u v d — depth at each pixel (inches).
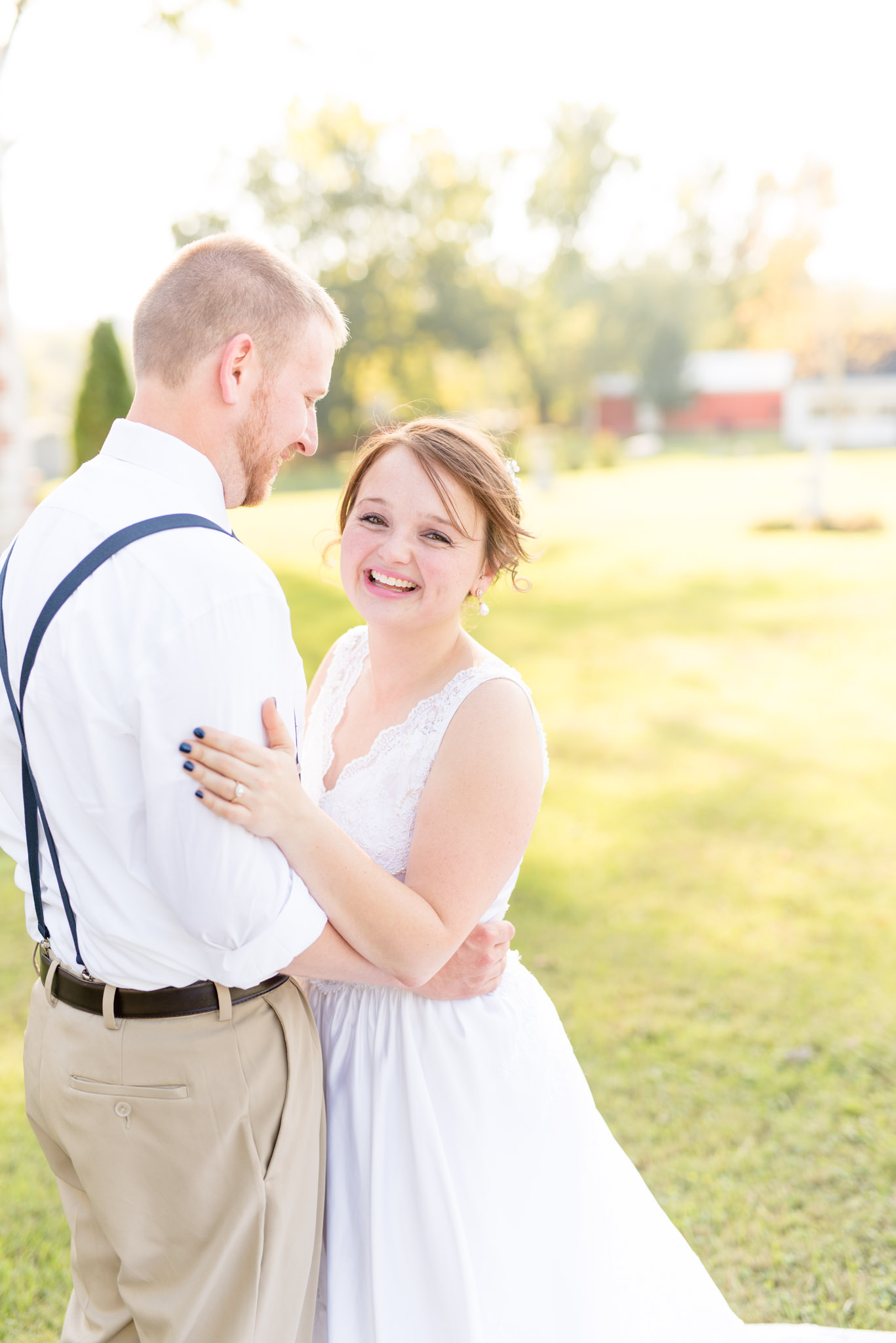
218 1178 59.1
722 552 590.6
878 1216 106.9
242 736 53.9
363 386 1727.4
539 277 1925.4
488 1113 68.9
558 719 299.7
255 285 58.9
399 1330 66.6
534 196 1879.9
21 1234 107.5
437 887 64.5
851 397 1768.0
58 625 53.9
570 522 754.8
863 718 291.9
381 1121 68.0
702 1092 128.6
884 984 153.0
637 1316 74.6
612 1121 123.4
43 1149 65.7
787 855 201.5
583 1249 72.5
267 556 565.9
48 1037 61.4
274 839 55.2
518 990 73.7
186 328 57.9
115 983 57.9
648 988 153.7
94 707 53.2
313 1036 66.1
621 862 200.4
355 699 76.5
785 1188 111.7
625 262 1977.1
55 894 59.6
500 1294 68.6
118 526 55.0
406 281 1691.7
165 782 52.4
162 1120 58.4
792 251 805.9
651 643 390.9
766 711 303.4
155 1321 59.8
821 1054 136.2
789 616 424.8
